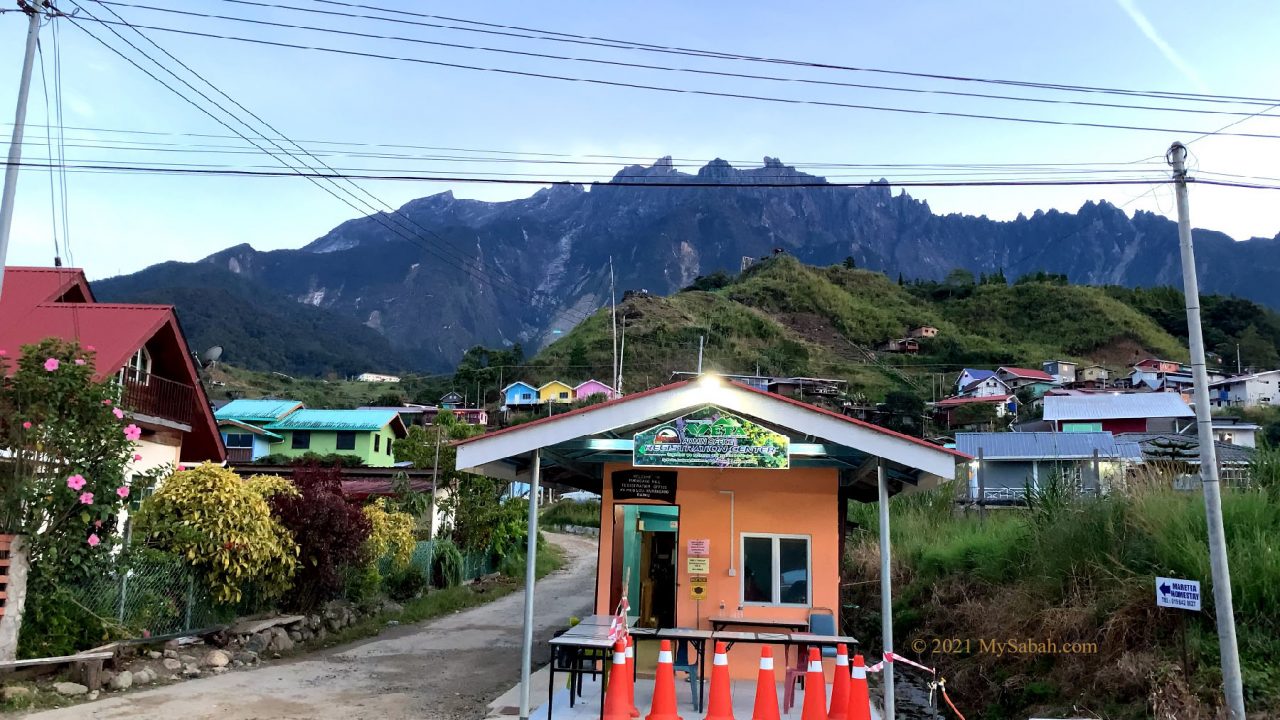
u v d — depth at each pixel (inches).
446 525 956.0
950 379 3410.4
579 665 336.5
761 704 280.8
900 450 320.2
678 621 384.2
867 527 726.5
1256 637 295.1
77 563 362.0
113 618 386.3
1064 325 4040.4
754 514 390.3
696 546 390.3
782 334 3754.9
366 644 525.3
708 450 329.1
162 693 350.0
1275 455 445.1
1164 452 581.3
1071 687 339.3
